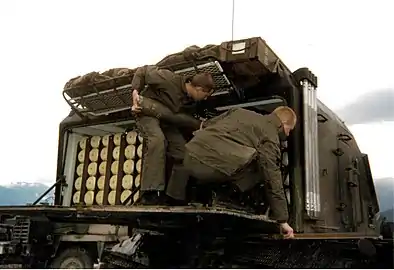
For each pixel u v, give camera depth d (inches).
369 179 346.9
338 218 279.0
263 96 249.1
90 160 295.1
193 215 179.0
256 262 219.3
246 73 237.0
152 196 213.8
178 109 225.8
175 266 216.8
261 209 219.5
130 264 211.2
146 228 219.0
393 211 297.7
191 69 237.0
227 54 227.8
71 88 287.1
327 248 220.1
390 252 218.1
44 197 299.1
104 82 274.2
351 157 316.8
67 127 305.1
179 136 229.1
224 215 174.7
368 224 333.7
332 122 299.3
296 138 239.0
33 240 224.1
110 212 180.1
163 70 227.9
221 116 214.8
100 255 244.1
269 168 200.5
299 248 217.5
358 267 217.2
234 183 203.6
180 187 211.0
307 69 251.6
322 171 265.7
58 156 304.3
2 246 218.8
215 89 246.4
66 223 238.8
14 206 207.2
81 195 291.4
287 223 221.8
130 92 269.1
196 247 219.8
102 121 290.0
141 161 270.5
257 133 203.5
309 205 234.1
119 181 277.6
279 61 243.6
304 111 243.9
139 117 219.0
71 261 238.4
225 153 195.2
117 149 283.9
